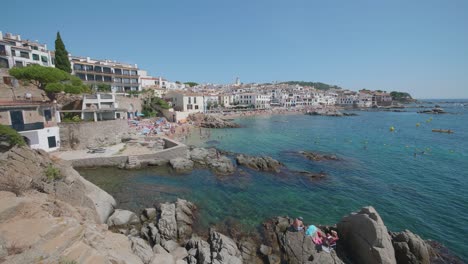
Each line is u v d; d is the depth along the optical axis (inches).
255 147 1946.4
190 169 1291.8
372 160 1542.8
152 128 2265.0
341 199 968.3
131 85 3440.0
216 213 834.8
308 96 7480.3
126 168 1249.4
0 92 1395.2
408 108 7007.9
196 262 562.6
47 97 1690.5
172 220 722.2
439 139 2256.4
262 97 6028.5
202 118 3427.7
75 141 1424.7
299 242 643.5
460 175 1256.8
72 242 395.2
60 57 2386.8
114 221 726.5
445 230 756.0
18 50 2290.8
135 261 464.4
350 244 649.6
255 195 992.2
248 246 641.0
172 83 5305.1
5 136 734.5
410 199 971.9
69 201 694.5
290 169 1334.9
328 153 1702.8
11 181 597.3
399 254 606.9
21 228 391.5
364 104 7495.1
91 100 1911.9
